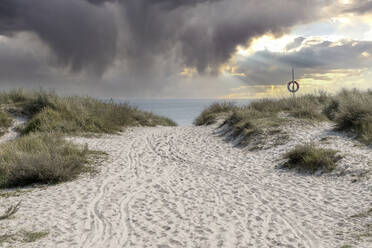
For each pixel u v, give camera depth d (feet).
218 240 16.08
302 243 15.58
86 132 48.55
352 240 15.38
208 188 25.38
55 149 32.96
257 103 63.36
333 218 18.52
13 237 16.33
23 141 36.01
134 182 27.07
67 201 22.38
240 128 46.52
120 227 17.99
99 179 27.94
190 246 15.48
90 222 18.69
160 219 19.10
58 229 17.61
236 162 34.12
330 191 23.29
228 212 20.11
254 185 25.94
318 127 42.04
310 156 29.96
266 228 17.54
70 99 57.98
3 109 51.21
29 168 27.22
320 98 59.77
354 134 36.50
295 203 21.38
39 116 48.16
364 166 26.40
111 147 41.22
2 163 29.14
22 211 20.38
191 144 44.45
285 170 29.84
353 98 44.80
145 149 41.22
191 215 19.67
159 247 15.48
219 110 70.28
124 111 65.67
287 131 41.24
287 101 58.08
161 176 29.07
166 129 60.59
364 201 20.58
